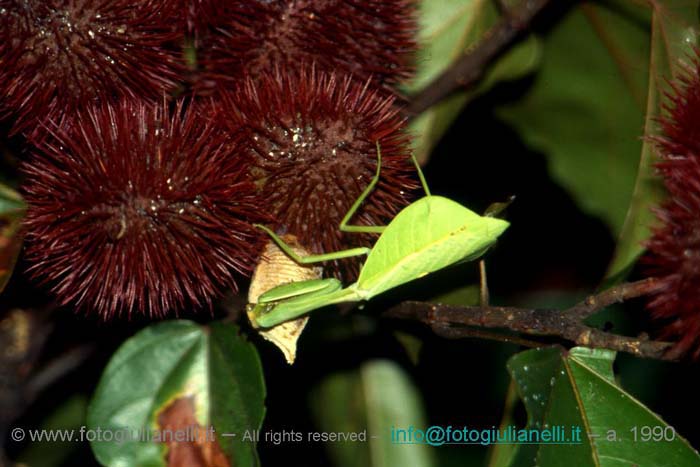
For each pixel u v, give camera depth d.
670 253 0.36
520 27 0.42
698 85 0.37
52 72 0.38
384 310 0.40
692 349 0.36
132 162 0.37
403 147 0.39
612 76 0.44
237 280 0.41
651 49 0.41
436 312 0.39
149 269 0.38
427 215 0.36
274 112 0.38
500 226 0.36
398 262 0.37
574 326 0.37
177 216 0.38
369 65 0.40
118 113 0.37
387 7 0.39
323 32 0.39
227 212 0.38
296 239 0.38
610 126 0.44
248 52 0.39
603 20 0.43
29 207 0.38
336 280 0.38
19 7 0.38
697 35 0.41
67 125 0.38
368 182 0.38
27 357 0.44
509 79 0.43
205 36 0.39
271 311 0.38
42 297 0.44
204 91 0.40
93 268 0.38
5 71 0.38
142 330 0.40
